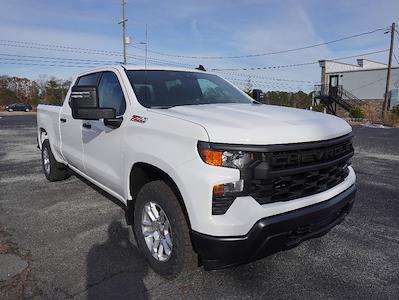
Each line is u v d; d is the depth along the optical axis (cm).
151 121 305
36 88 6788
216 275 309
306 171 268
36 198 521
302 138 265
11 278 303
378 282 299
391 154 946
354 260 337
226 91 438
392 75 3781
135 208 330
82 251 353
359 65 4725
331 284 296
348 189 319
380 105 3862
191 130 263
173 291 286
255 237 248
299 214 263
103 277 306
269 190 255
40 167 745
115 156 358
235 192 247
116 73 395
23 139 1269
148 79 386
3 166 755
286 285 295
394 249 359
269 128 260
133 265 326
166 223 301
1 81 6575
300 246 364
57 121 527
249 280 302
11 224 423
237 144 244
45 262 331
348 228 412
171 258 290
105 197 524
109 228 409
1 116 3672
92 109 323
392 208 484
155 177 330
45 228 411
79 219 438
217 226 245
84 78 473
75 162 478
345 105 3725
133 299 276
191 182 254
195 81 423
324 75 4241
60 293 282
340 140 295
